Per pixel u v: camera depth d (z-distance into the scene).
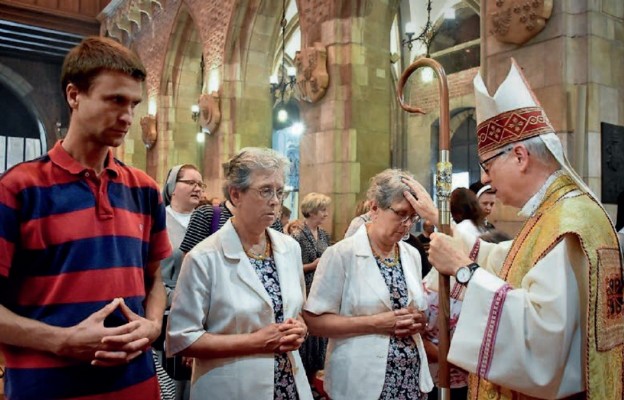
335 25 6.72
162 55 11.59
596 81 4.22
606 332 1.35
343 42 6.72
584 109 4.18
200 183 3.45
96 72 1.36
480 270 1.54
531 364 1.38
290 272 2.00
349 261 2.14
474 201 3.00
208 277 1.86
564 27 4.20
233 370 1.79
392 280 2.14
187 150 11.68
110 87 1.36
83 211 1.39
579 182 1.49
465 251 2.03
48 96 16.59
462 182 11.95
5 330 1.28
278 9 9.22
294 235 4.49
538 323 1.36
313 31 7.15
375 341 2.03
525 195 1.56
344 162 6.65
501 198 1.62
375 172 6.79
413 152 12.30
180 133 11.61
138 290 1.49
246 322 1.84
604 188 4.26
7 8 13.27
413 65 1.92
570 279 1.38
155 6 12.08
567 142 4.18
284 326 1.81
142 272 1.54
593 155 4.20
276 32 9.36
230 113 9.23
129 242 1.49
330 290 2.12
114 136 1.41
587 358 1.33
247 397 1.77
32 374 1.33
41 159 1.42
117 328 1.33
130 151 13.29
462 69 11.50
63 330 1.29
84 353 1.30
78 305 1.35
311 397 1.94
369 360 2.01
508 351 1.40
